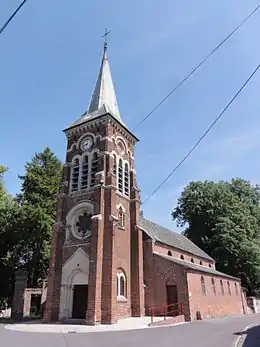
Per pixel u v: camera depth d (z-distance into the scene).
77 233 28.42
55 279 27.27
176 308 28.98
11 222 38.44
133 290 28.27
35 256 39.62
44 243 39.00
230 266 50.28
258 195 65.94
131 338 16.03
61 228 29.22
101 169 29.41
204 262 45.22
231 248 49.44
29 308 32.91
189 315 27.75
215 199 57.78
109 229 26.59
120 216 29.58
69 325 23.06
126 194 31.69
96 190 28.50
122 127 33.44
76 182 31.06
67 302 26.38
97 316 23.48
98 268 25.03
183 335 16.91
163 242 34.41
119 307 25.95
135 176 33.53
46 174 44.81
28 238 38.09
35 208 39.06
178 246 38.41
